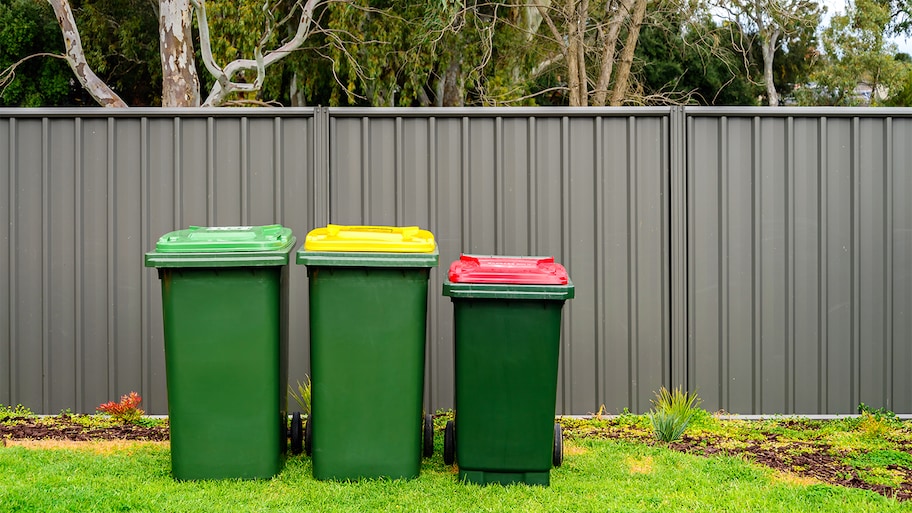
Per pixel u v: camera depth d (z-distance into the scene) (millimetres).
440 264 6445
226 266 4594
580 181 6465
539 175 6449
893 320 6539
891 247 6520
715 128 6480
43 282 6352
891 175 6500
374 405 4734
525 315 4715
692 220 6480
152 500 4250
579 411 6492
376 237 4785
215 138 6383
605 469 5039
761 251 6488
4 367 6355
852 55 24547
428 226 6445
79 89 22312
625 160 6469
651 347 6488
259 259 4609
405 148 6449
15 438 5676
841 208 6512
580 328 6477
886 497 4516
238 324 4668
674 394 6426
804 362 6512
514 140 6445
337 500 4375
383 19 15969
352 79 15492
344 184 6438
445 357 6453
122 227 6375
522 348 4715
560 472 4988
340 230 5055
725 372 6492
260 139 6398
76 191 6344
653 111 6414
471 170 6445
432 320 6445
